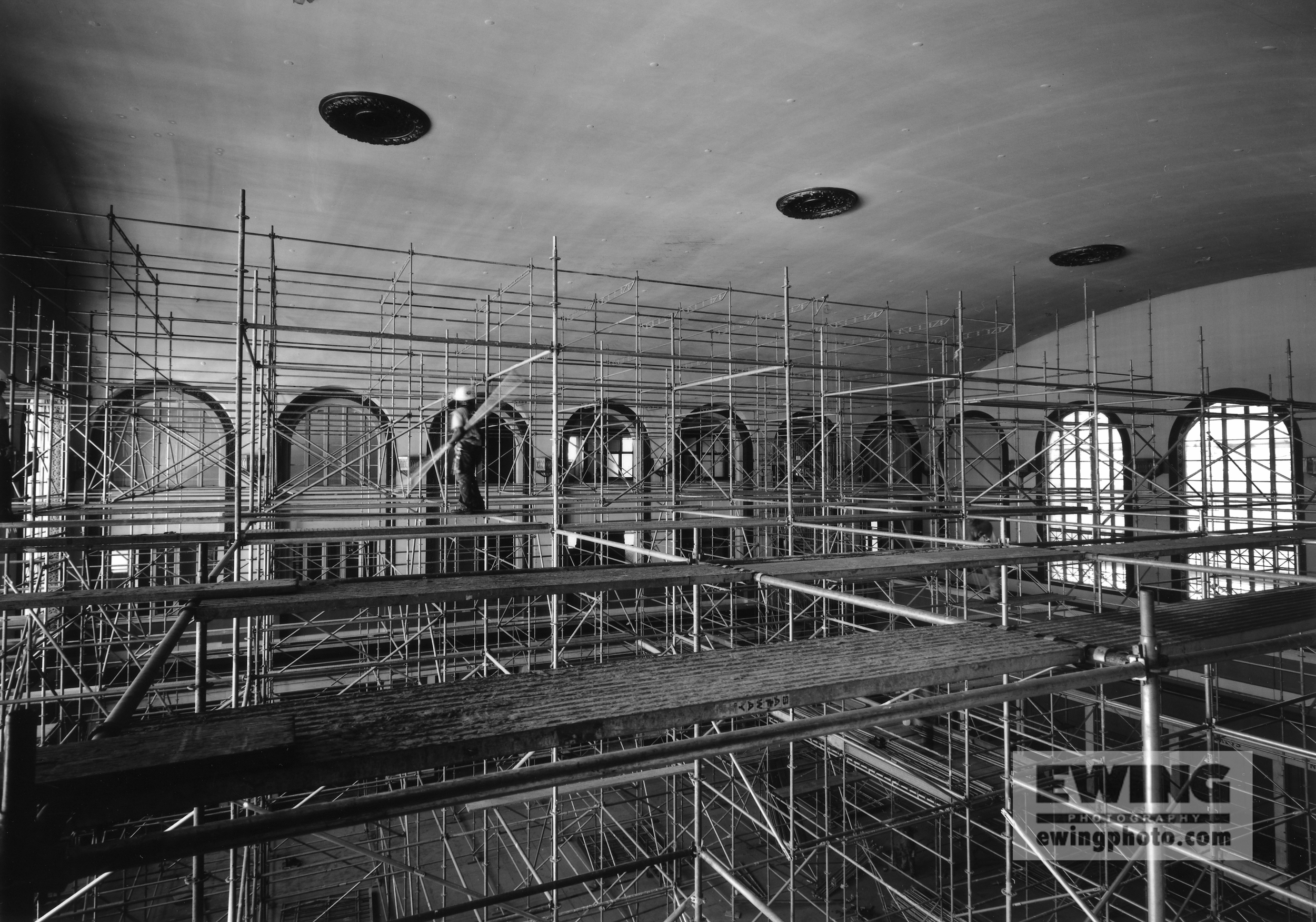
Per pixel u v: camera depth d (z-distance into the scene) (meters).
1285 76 6.30
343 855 9.46
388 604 2.79
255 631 7.15
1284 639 2.71
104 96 6.05
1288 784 9.87
